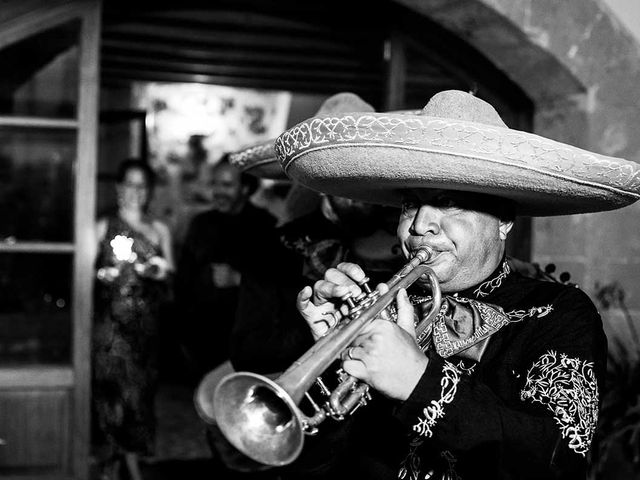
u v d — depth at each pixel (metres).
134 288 4.73
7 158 3.99
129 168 5.00
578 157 1.62
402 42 4.18
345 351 1.56
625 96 3.88
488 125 1.60
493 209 1.81
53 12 3.88
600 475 3.68
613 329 3.89
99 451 4.80
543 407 1.58
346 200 2.55
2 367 4.00
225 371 2.52
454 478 1.76
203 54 6.54
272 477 2.21
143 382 4.71
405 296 1.61
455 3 3.64
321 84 6.45
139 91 8.70
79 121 3.95
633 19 3.86
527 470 1.53
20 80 3.91
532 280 1.90
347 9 4.34
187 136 8.94
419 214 1.79
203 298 5.08
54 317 4.13
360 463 1.89
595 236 3.92
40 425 4.02
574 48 3.80
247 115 9.07
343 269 1.72
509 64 3.96
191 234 5.28
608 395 3.64
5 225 4.00
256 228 5.25
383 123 1.63
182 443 5.80
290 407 1.36
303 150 1.79
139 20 5.95
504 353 1.75
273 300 2.56
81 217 3.99
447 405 1.52
